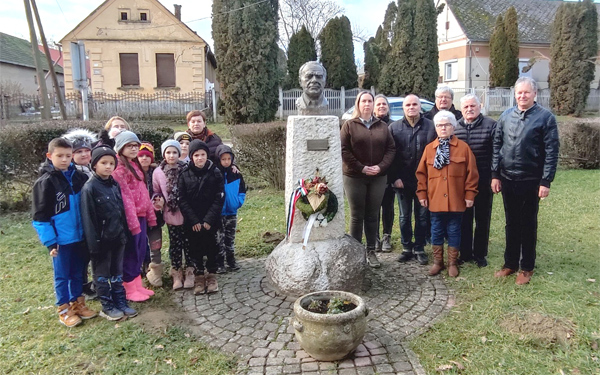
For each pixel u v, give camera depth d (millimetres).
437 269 4445
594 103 23203
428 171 4426
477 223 4602
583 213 6461
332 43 21000
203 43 21516
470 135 4484
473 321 3443
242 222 6520
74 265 3545
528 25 27031
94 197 3426
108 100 18750
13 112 16953
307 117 4004
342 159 4500
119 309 3678
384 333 3307
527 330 3230
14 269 4695
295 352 3086
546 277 4188
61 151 3309
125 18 21047
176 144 4266
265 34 16391
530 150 3867
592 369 2807
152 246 4301
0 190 7078
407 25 19219
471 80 25438
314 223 4043
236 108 16812
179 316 3684
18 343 3266
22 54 32500
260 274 4547
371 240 4703
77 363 2996
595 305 3605
